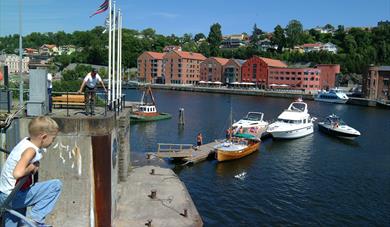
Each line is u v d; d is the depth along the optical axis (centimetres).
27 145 477
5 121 1524
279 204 2980
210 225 2580
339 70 19400
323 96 13925
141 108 7738
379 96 14312
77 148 1623
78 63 19950
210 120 7962
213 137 6009
